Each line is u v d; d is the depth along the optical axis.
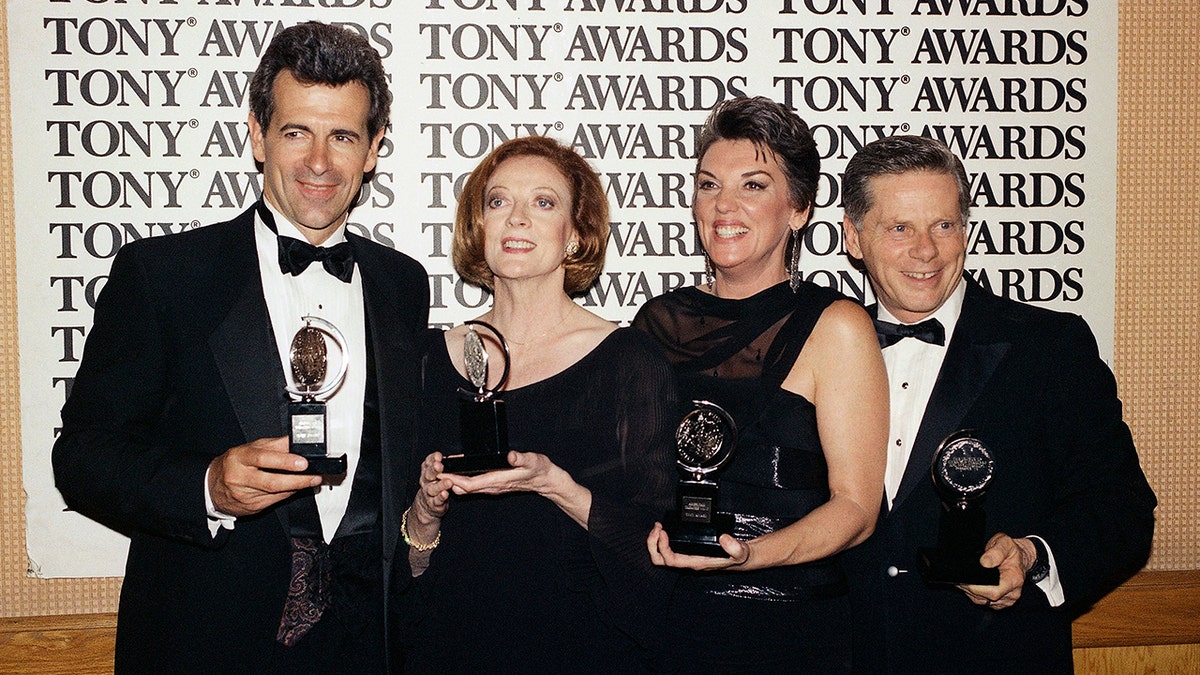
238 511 1.80
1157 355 3.19
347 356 2.02
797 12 3.05
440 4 2.93
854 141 3.08
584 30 2.98
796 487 2.05
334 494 2.10
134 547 2.12
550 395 2.05
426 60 2.94
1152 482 3.19
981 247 3.13
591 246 2.17
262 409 2.00
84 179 2.83
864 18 3.07
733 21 3.03
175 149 2.86
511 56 2.96
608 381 2.06
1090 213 3.15
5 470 2.83
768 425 2.07
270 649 2.00
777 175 2.14
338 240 2.27
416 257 2.96
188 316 2.03
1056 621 2.11
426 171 2.95
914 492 2.13
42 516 2.83
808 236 3.08
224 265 2.09
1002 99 3.12
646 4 3.00
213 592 1.98
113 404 2.00
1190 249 3.19
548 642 1.98
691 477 1.97
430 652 2.04
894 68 3.09
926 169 2.15
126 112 2.84
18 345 2.82
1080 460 2.15
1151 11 3.16
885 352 2.26
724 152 2.15
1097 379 2.16
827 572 2.10
